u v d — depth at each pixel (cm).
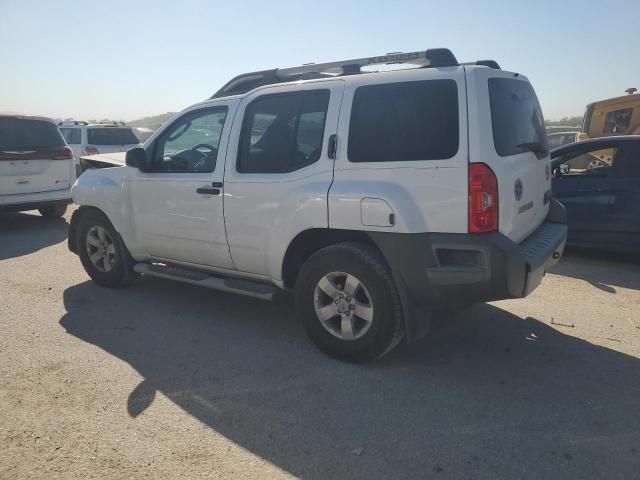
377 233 359
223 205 440
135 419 318
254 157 426
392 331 371
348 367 388
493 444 294
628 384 363
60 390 351
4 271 646
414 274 351
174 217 480
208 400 340
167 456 283
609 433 304
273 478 266
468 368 387
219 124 453
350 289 381
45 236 864
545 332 454
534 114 433
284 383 364
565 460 279
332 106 385
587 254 742
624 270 658
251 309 511
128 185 514
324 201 378
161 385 360
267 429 308
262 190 415
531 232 421
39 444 292
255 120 428
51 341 432
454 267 342
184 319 484
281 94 416
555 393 350
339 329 398
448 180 337
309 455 284
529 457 282
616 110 1565
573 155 716
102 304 522
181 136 480
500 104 360
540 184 430
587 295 557
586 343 432
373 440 298
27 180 900
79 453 284
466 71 344
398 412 327
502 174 341
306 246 419
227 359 402
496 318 487
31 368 382
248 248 434
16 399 339
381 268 366
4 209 873
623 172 671
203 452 287
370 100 371
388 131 361
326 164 383
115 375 374
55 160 937
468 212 333
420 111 351
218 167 444
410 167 349
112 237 549
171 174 481
